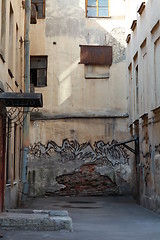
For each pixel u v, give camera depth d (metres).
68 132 21.86
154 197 14.52
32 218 9.84
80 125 21.92
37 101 10.77
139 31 17.58
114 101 22.09
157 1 14.01
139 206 16.88
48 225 9.82
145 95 16.30
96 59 22.27
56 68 22.20
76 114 21.94
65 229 9.85
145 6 16.20
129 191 21.45
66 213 11.16
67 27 22.47
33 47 22.27
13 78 14.37
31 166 21.56
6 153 13.25
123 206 16.89
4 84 11.90
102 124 21.94
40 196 21.34
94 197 21.12
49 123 21.84
